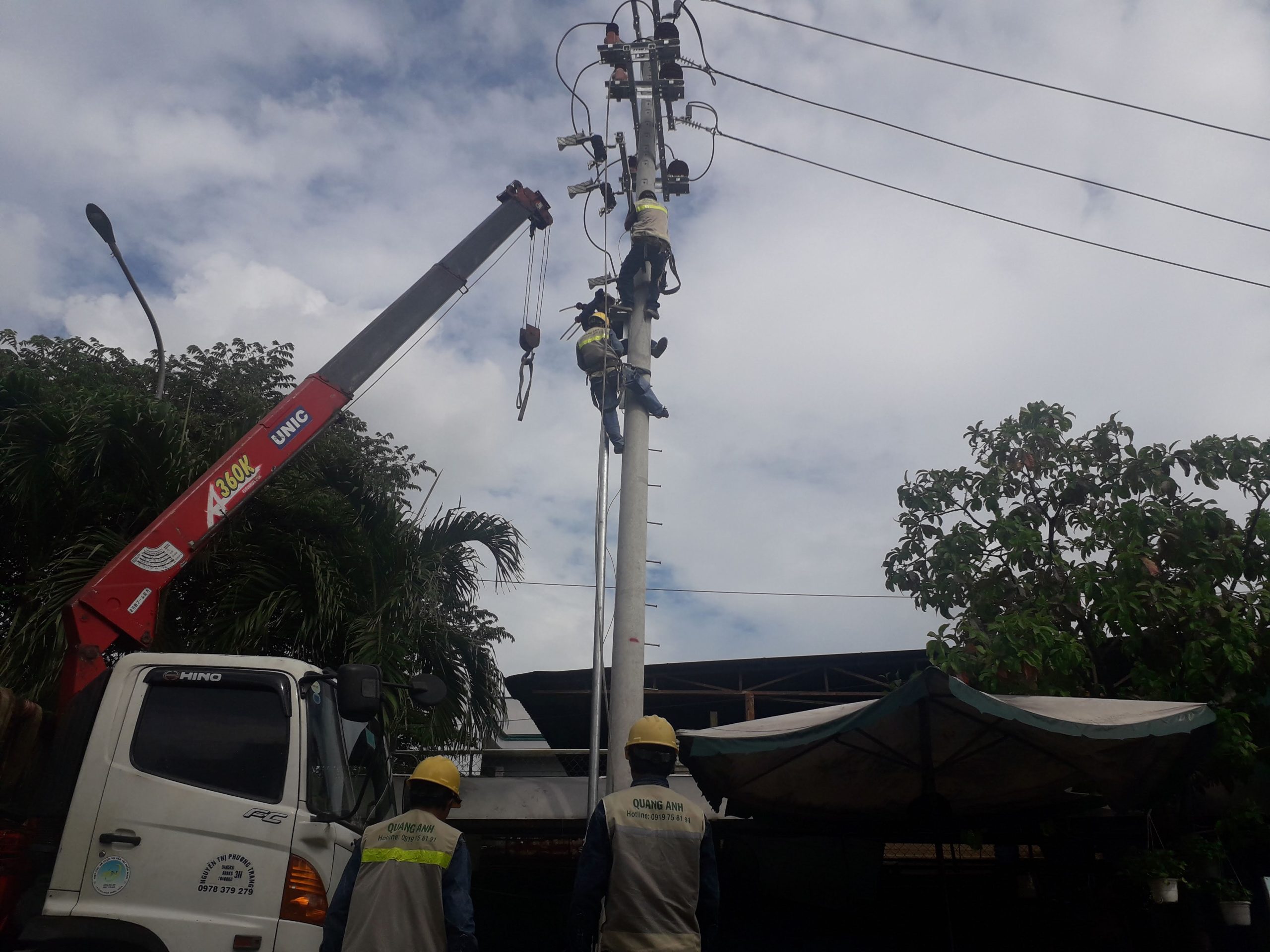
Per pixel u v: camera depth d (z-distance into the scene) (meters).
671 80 9.71
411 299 9.74
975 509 10.01
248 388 17.03
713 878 4.20
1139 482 9.30
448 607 10.55
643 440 8.54
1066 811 8.07
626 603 7.83
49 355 16.08
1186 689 8.27
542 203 10.89
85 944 5.04
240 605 9.08
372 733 6.70
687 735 6.62
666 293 9.40
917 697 5.72
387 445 16.55
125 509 9.35
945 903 7.82
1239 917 7.41
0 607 9.94
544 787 9.46
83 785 5.35
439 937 4.23
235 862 5.25
